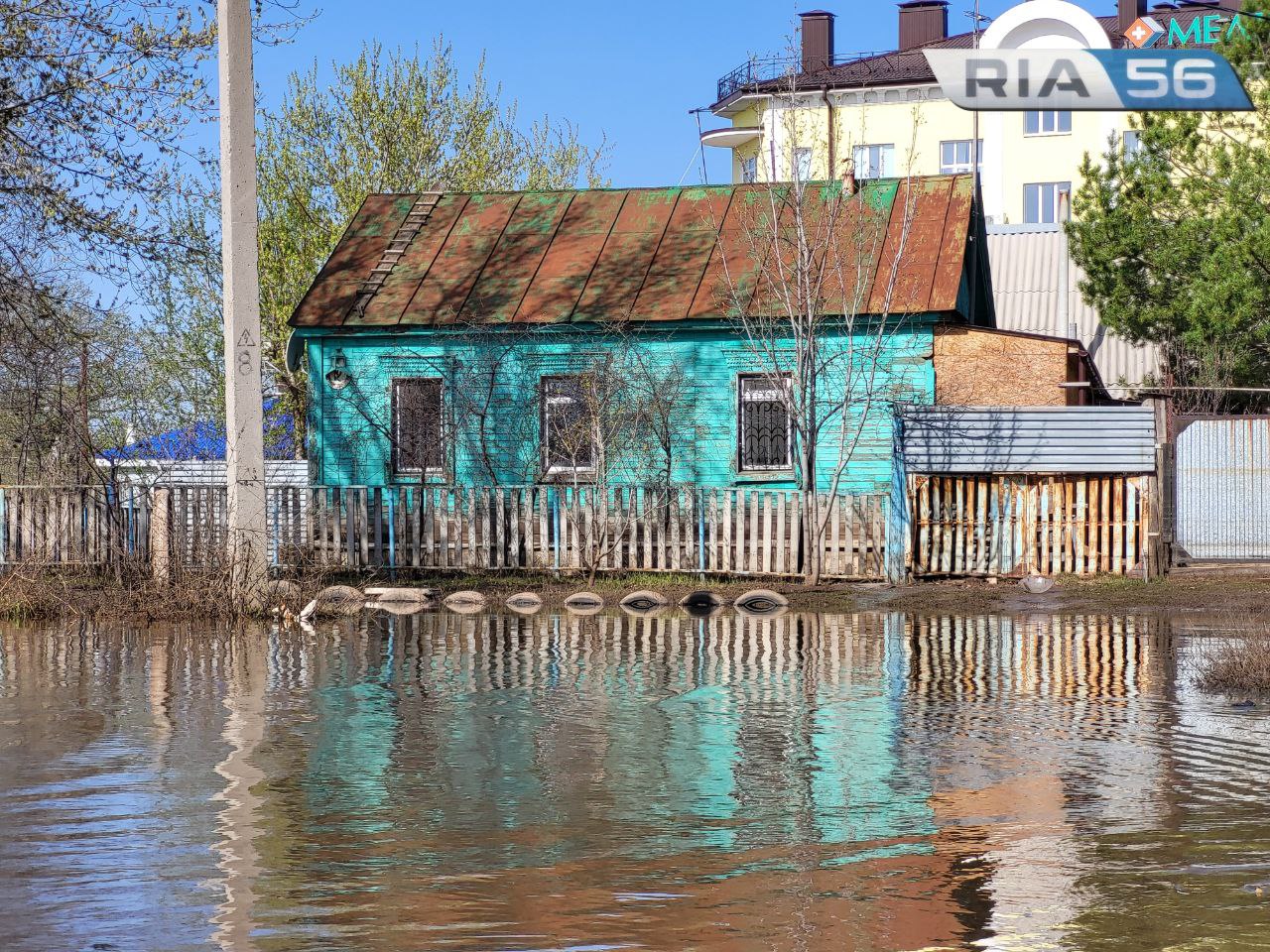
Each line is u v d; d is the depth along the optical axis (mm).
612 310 28922
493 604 22234
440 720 11797
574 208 32188
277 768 9945
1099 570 23875
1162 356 35312
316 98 44188
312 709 12328
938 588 23438
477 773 9781
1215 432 23969
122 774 9719
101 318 34031
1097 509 23875
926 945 6379
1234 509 24016
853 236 27750
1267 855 7754
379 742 10859
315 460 30594
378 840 8078
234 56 19281
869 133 69188
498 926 6613
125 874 7434
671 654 16156
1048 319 44906
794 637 17797
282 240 42219
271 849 7895
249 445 19656
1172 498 23969
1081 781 9500
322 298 30812
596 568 25031
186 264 23844
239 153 19312
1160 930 6559
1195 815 8602
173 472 32688
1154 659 15453
